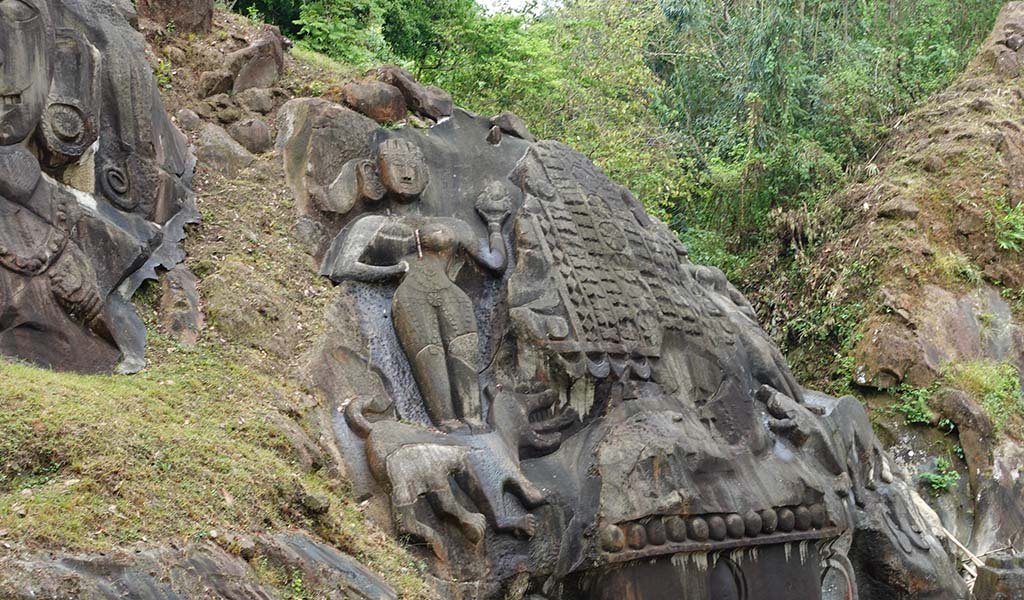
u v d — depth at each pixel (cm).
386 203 835
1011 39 1648
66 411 542
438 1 1504
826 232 1540
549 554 715
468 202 867
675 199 1723
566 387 791
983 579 1162
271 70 920
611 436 780
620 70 1565
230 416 640
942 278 1393
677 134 1692
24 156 656
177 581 475
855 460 971
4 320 621
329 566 563
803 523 858
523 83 1470
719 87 1877
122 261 690
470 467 696
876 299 1393
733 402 898
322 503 600
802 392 1020
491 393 765
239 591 497
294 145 847
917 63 1775
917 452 1278
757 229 1681
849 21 1873
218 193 809
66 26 729
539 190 877
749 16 1820
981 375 1301
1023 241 1434
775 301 1541
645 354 849
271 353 720
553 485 743
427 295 773
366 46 1252
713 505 789
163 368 669
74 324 650
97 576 449
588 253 869
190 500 529
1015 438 1261
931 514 1067
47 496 481
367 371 742
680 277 973
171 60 901
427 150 874
